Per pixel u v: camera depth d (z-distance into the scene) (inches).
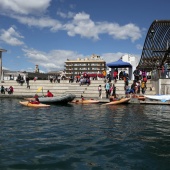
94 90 1379.2
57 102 1052.5
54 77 1770.4
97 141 417.7
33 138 435.5
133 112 794.8
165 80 1145.4
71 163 307.9
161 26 1133.7
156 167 297.1
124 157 332.8
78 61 6003.9
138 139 433.4
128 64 1397.6
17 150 360.5
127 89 1212.5
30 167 292.2
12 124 574.2
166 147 382.6
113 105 1021.2
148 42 1246.9
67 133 478.3
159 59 1365.7
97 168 292.0
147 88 1317.7
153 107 944.3
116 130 508.7
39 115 725.3
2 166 294.2
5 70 2247.8
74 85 1432.1
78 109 878.4
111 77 1515.7
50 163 306.5
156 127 542.6
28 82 1494.8
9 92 1441.9
